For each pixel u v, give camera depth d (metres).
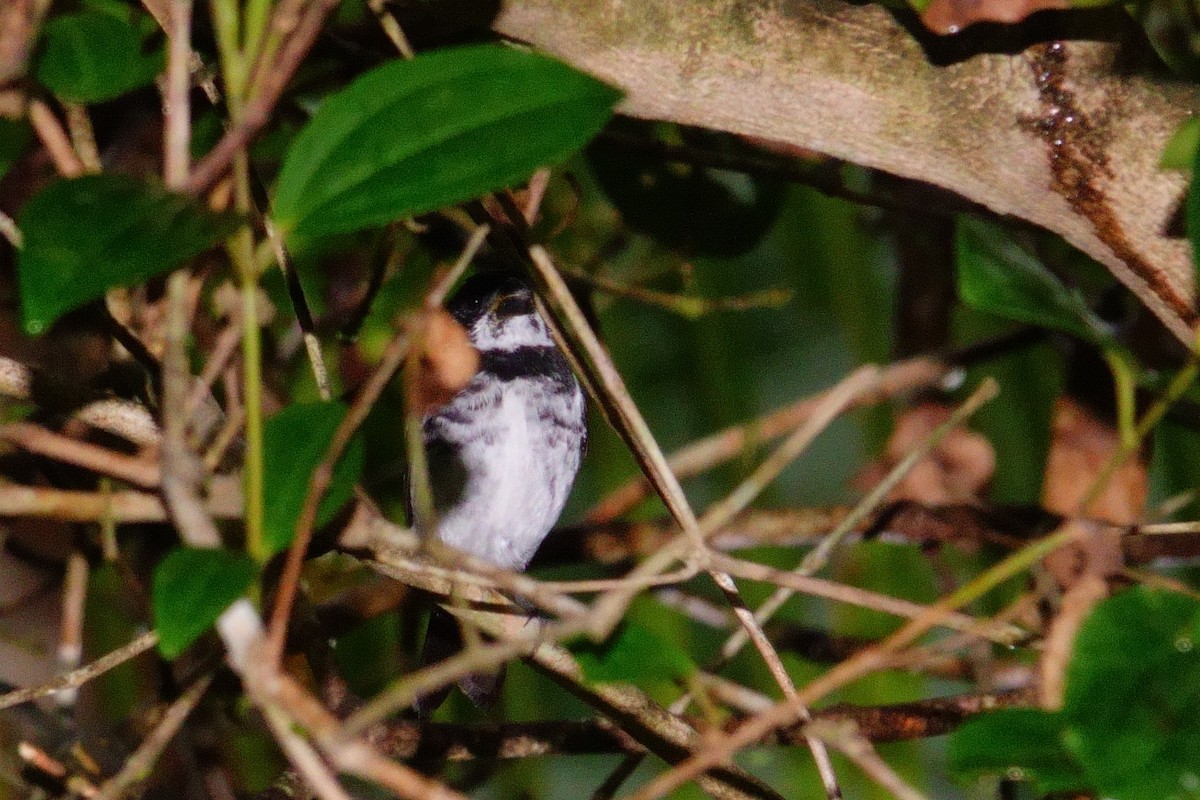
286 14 3.45
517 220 4.59
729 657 4.64
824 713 4.63
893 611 4.57
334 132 3.44
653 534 4.75
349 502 4.55
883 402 4.83
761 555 4.82
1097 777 3.72
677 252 4.74
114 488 4.64
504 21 4.59
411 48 4.62
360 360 4.71
